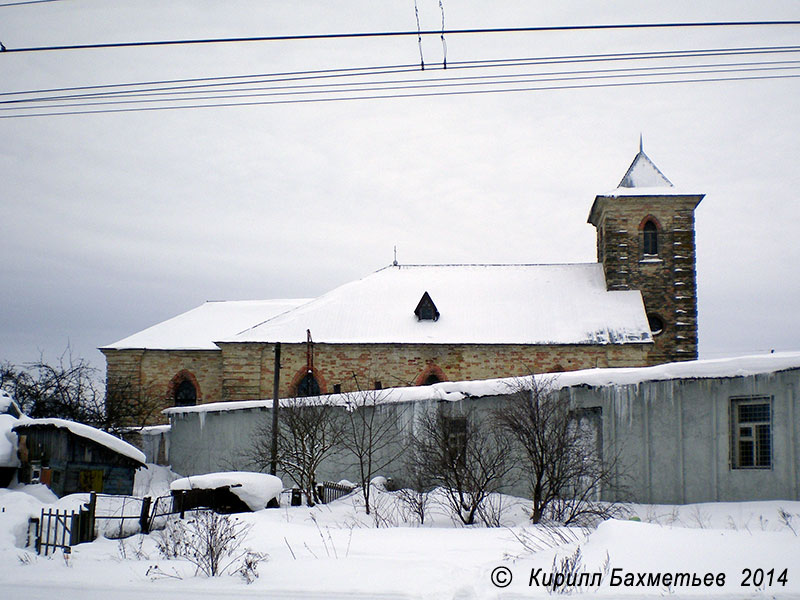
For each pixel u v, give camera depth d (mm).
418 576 11453
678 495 19234
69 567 13555
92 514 17188
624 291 43406
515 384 21969
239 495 21516
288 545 14664
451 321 41719
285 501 24953
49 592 11078
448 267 47031
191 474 31719
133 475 25062
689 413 19359
